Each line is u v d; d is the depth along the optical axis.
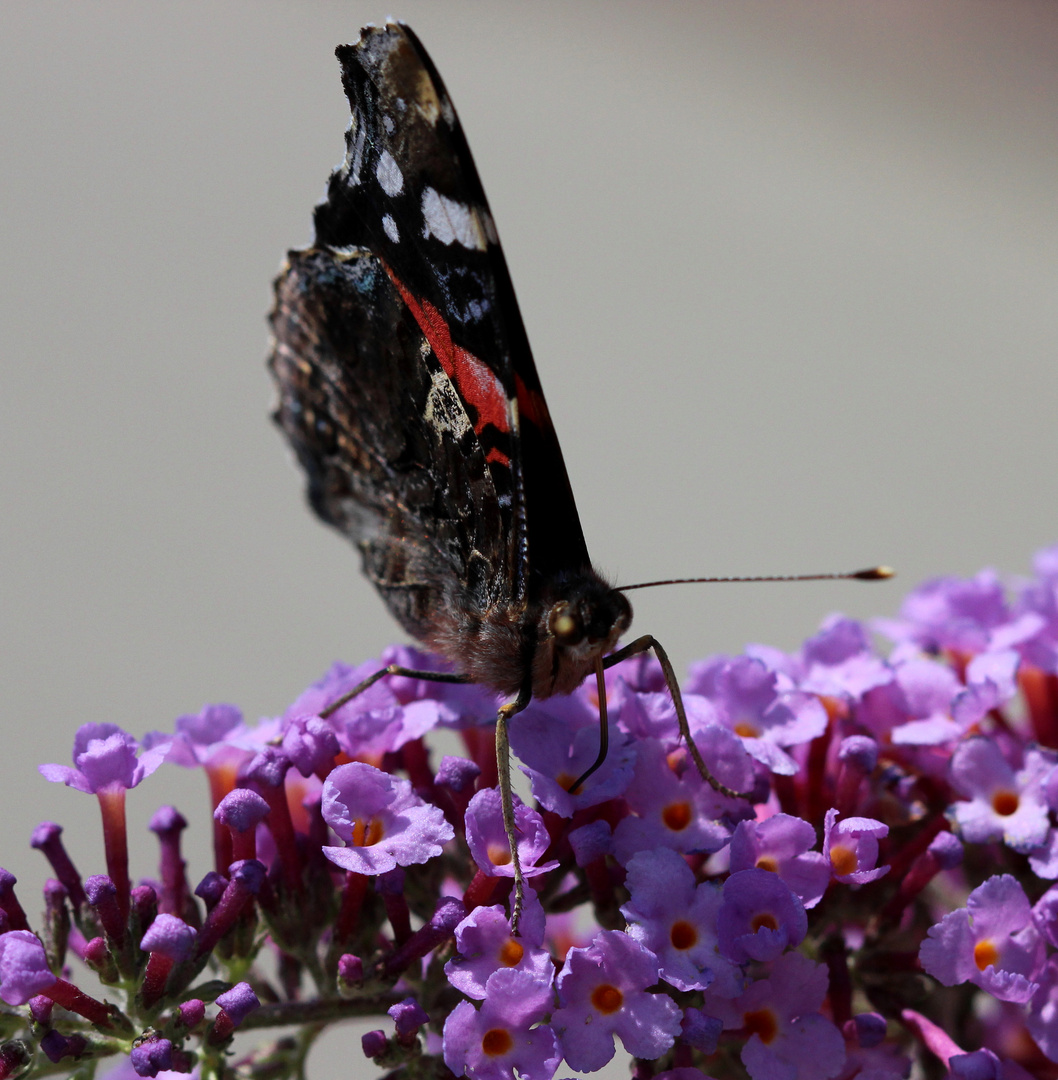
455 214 0.35
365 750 0.36
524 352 0.35
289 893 0.35
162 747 0.35
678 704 0.35
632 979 0.35
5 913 0.35
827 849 0.35
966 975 0.35
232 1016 0.35
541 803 0.35
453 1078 0.35
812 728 0.36
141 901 0.35
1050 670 0.37
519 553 0.36
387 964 0.35
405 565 0.37
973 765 0.36
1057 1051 0.35
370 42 0.35
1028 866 0.36
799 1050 0.35
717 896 0.35
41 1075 0.35
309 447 0.38
